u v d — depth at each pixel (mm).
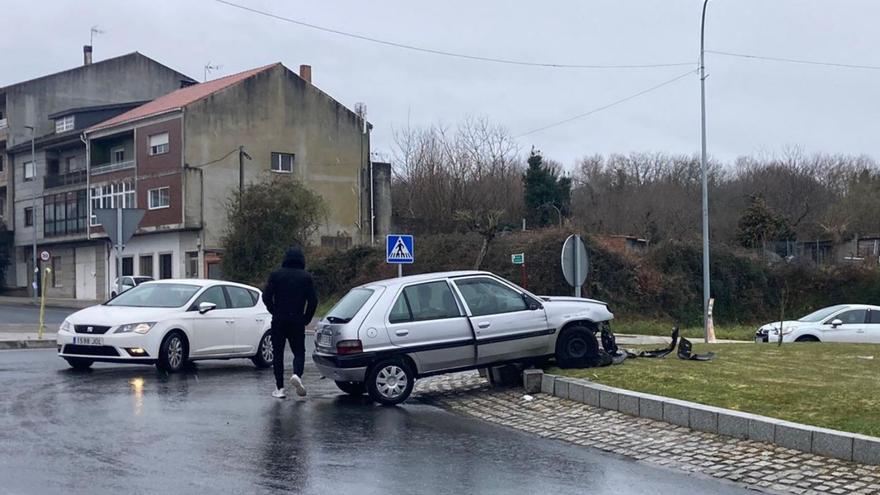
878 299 36062
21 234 58062
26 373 13984
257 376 14336
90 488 6848
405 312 11734
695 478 7613
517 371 12742
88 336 14039
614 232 58312
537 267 33375
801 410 9164
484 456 8383
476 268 33281
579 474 7711
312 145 47344
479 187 54406
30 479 7078
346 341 11352
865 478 7336
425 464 7984
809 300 36531
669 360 13211
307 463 7898
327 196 47562
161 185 45344
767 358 13609
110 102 57781
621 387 10891
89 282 53625
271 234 39875
